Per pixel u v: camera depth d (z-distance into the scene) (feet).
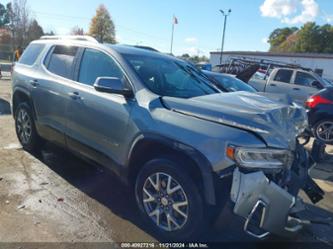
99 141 11.82
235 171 8.45
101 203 12.00
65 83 13.48
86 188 13.12
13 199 11.72
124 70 11.55
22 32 124.57
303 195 14.26
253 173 8.46
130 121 10.51
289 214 9.05
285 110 9.90
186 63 14.83
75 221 10.66
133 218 11.12
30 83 15.46
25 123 16.62
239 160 8.43
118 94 10.90
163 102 10.21
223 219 8.80
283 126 9.46
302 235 10.96
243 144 8.50
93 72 12.67
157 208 10.14
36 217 10.67
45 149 17.21
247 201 8.39
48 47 15.55
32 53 16.69
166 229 9.87
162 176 9.91
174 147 9.29
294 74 38.37
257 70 41.04
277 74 39.32
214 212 8.98
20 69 16.79
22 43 124.26
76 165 15.40
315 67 116.78
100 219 10.91
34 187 12.84
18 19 124.26
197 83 13.14
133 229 10.47
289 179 9.55
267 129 8.92
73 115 12.84
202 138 8.87
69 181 13.66
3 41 143.13
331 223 11.91
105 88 10.52
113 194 12.76
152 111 10.11
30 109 15.84
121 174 11.15
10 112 27.27
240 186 8.38
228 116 9.08
